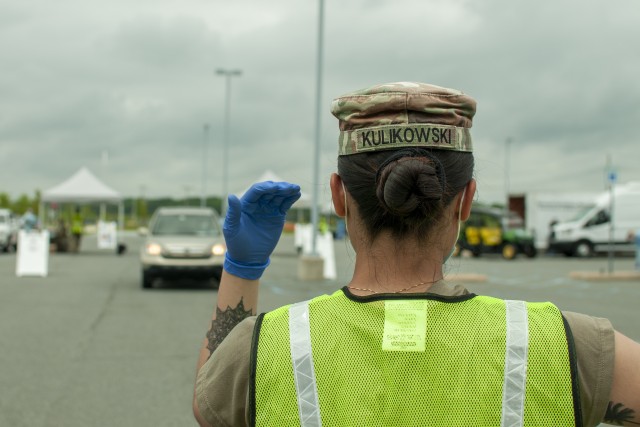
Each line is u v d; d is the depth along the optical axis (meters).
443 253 1.51
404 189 1.38
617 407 1.38
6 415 6.05
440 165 1.43
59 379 7.38
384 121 1.43
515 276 22.78
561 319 1.40
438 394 1.34
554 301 15.19
